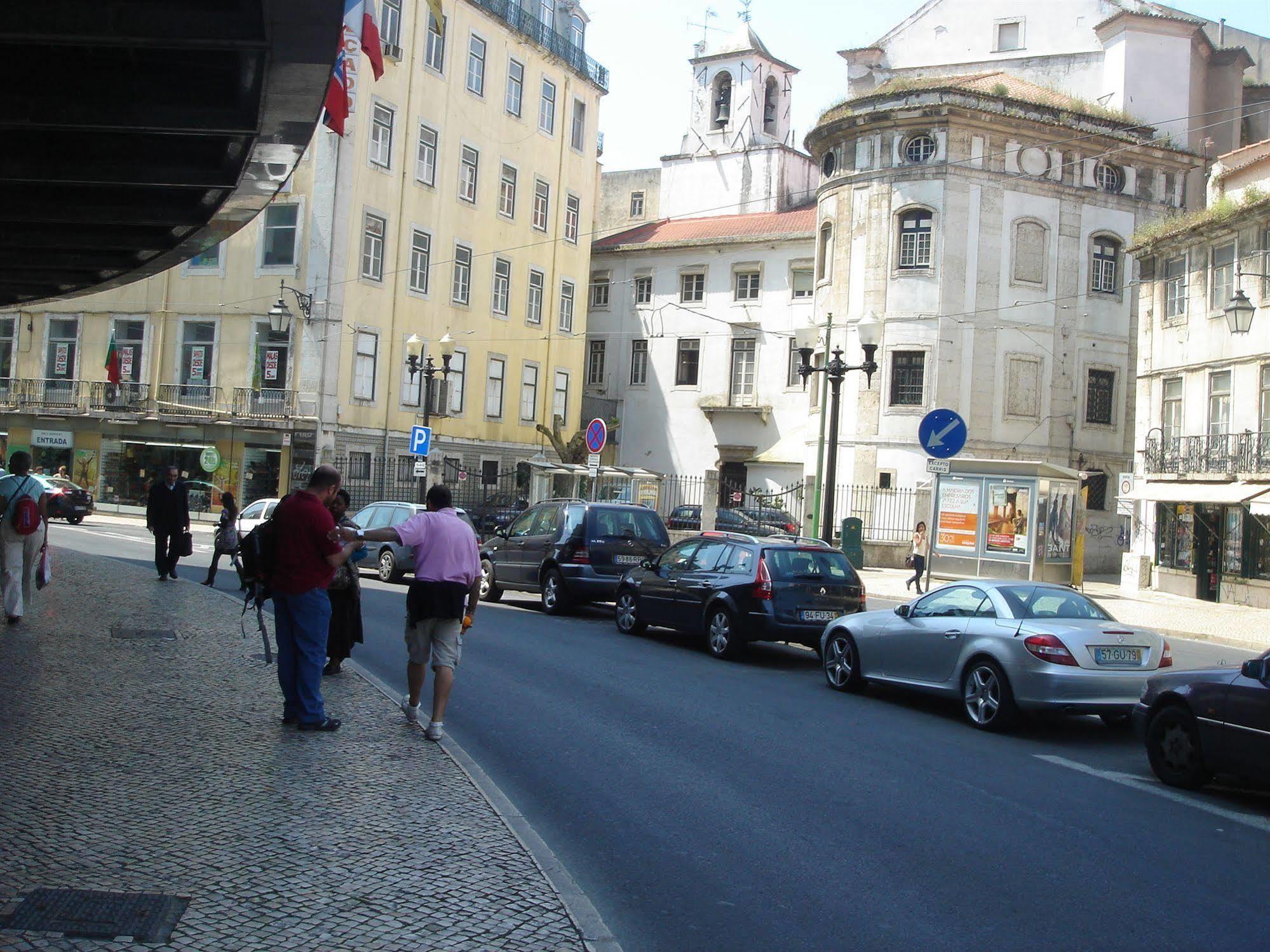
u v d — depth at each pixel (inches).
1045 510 1159.0
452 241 1768.0
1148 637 423.8
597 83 2112.5
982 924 222.5
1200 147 1697.8
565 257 2053.4
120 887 206.7
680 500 1782.7
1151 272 1327.5
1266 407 1117.7
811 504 1582.2
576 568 748.0
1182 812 315.9
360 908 205.3
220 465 1606.8
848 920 222.5
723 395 2058.3
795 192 2273.6
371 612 701.3
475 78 1803.6
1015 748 400.2
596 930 201.6
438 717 345.1
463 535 355.9
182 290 1641.2
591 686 478.9
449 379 1774.1
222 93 329.4
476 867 231.6
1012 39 1814.7
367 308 1608.0
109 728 331.0
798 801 310.7
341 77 414.6
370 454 1622.8
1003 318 1546.5
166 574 749.3
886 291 1547.7
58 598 609.0
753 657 618.5
